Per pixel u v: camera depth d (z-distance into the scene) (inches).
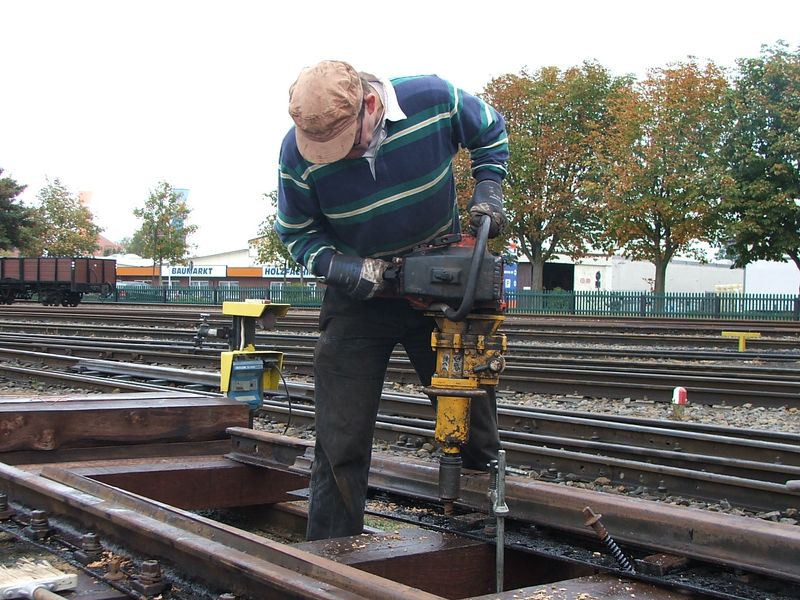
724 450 241.4
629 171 1362.0
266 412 328.8
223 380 275.3
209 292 1711.4
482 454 146.6
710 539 107.5
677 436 250.8
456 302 122.5
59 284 1530.5
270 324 293.7
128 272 3105.3
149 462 175.5
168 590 107.4
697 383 380.5
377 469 164.4
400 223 127.3
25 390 415.8
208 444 188.5
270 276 2960.1
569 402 368.5
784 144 1181.1
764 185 1202.0
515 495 132.8
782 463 229.8
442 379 125.0
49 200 2630.4
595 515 111.9
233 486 177.8
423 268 120.5
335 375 138.4
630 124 1375.5
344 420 137.5
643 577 105.0
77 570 116.6
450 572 124.2
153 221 2294.5
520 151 1625.2
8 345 618.5
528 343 644.1
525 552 124.0
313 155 116.8
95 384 397.4
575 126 1676.9
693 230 1342.3
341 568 99.3
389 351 140.7
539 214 1646.2
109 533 125.5
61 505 137.2
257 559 100.4
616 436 267.1
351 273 125.0
